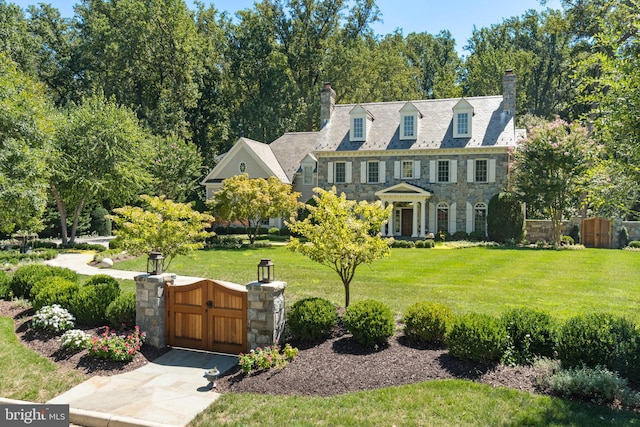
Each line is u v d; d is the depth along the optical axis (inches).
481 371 265.0
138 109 1659.7
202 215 510.6
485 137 1157.7
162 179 1352.1
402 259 785.6
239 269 669.3
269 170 1311.5
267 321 325.1
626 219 1202.6
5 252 870.4
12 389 282.5
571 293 491.8
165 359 333.1
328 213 362.3
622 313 399.2
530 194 1019.3
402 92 1953.7
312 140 1461.6
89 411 251.4
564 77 1786.4
